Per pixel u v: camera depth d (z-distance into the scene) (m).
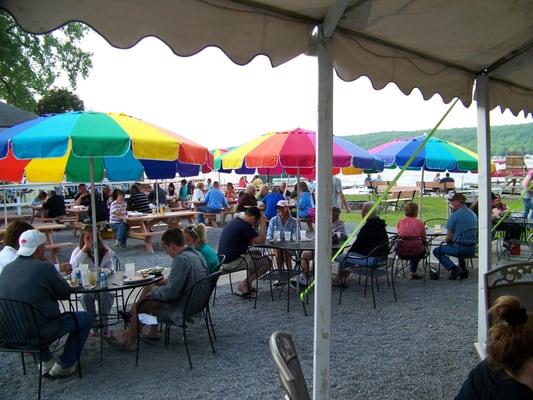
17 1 1.78
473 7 2.83
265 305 6.27
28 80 21.44
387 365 4.21
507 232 9.32
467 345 4.66
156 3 2.12
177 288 4.32
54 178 6.58
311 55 2.71
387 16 2.79
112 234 12.70
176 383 3.92
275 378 3.99
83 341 4.07
